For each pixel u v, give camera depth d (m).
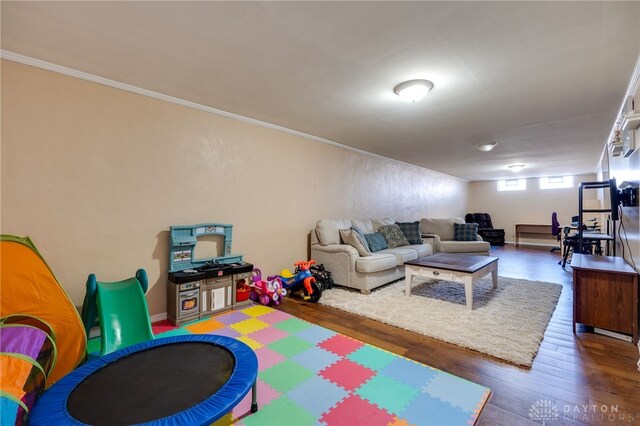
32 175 2.18
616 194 3.07
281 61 2.18
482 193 9.85
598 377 1.86
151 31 1.83
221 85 2.61
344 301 3.38
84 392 1.28
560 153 5.45
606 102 2.93
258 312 3.06
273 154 3.82
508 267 5.47
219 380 1.38
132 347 1.69
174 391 1.29
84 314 2.15
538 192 8.91
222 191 3.29
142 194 2.71
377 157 5.74
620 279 2.37
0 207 2.07
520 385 1.79
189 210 3.03
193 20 1.72
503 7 1.59
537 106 3.05
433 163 6.59
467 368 1.98
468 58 2.12
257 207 3.64
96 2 1.56
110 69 2.32
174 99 2.88
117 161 2.57
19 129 2.13
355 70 2.31
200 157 3.11
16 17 1.68
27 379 1.31
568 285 4.12
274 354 2.16
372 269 3.69
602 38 1.87
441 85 2.57
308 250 4.31
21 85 2.13
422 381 1.83
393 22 1.73
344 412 1.55
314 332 2.55
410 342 2.37
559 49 2.00
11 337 1.38
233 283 3.11
